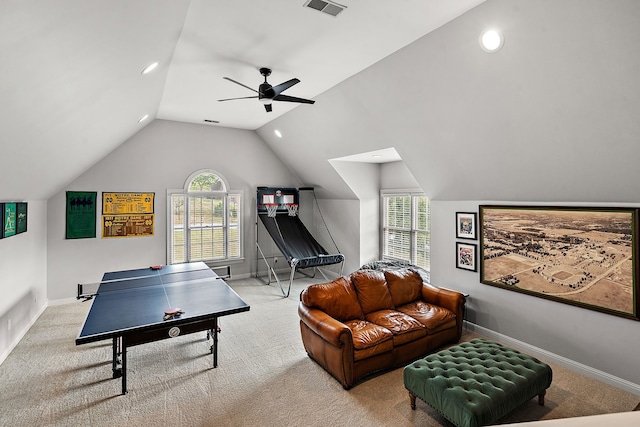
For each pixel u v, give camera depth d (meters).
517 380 2.32
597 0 2.07
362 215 6.48
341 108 4.48
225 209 6.60
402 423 2.49
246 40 3.04
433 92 3.35
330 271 7.20
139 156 5.70
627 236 2.81
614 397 2.78
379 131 4.37
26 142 2.53
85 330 2.56
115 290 3.60
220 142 6.47
